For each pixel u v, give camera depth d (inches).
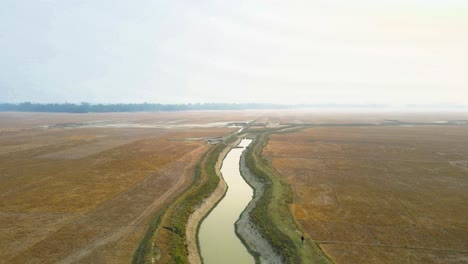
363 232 1291.8
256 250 1198.9
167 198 1683.1
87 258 1052.5
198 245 1253.1
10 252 1090.1
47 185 1918.1
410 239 1226.0
